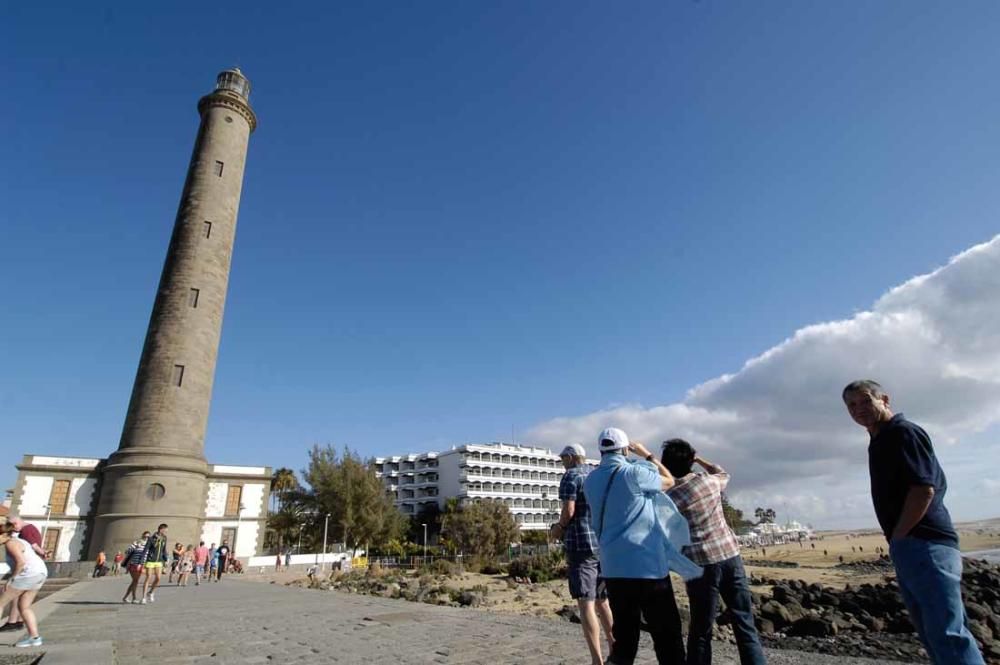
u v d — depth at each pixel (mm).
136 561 14938
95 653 6660
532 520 117938
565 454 6012
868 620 12773
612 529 3988
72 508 40219
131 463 35812
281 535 63031
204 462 39281
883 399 4012
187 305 40750
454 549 66438
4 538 8047
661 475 4582
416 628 8992
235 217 46250
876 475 3793
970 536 157250
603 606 5840
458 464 113500
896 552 3578
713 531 4551
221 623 10273
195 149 46156
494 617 10195
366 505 56125
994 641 11023
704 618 4410
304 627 9508
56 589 20469
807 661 6141
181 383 39000
